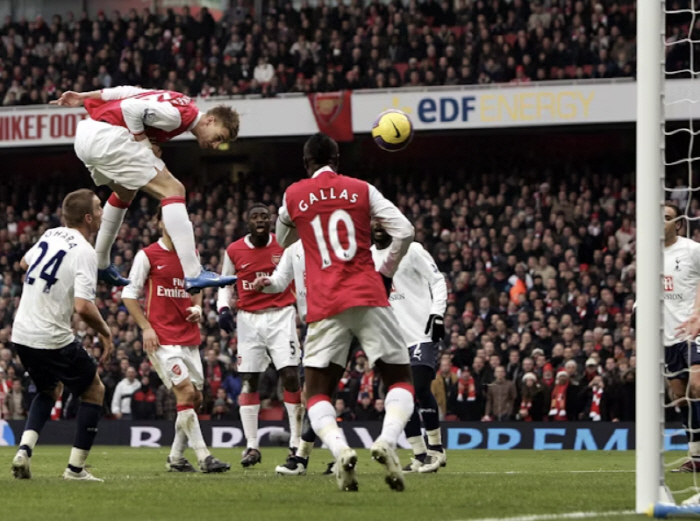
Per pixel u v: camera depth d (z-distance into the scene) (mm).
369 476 8734
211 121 8320
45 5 33781
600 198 26469
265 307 11195
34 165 31375
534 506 6105
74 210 8227
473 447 18297
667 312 10055
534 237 24391
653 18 6055
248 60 28172
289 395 10969
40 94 28094
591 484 7879
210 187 29281
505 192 26609
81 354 8219
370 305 6668
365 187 6902
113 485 7508
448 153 29266
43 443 19734
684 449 16359
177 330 10195
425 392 10211
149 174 8211
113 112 8180
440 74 26125
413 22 28188
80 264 8094
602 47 25672
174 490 7023
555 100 24953
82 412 8312
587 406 18844
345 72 27688
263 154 30547
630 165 28047
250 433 11359
